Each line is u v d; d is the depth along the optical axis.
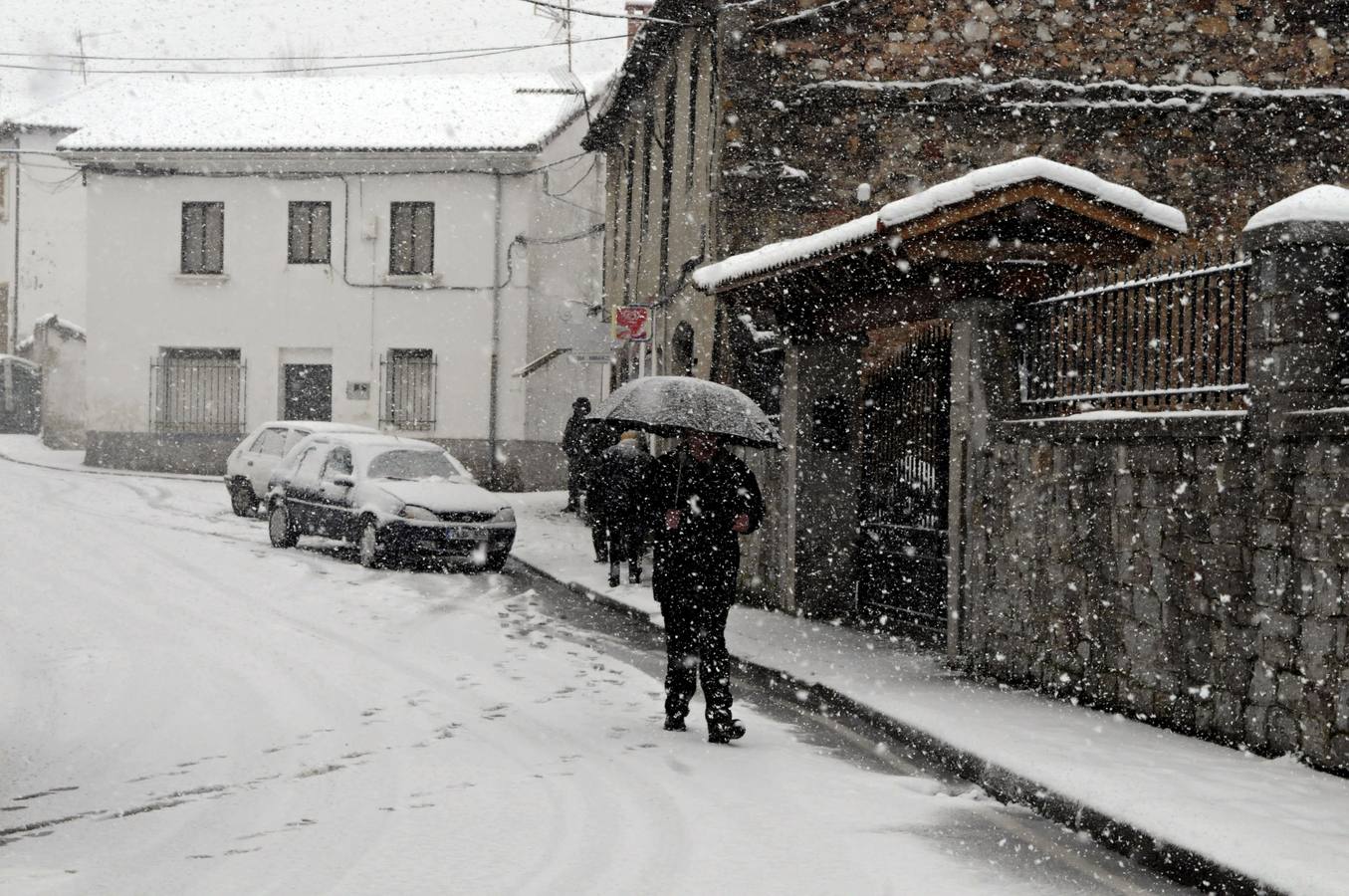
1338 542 6.99
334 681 9.88
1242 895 5.25
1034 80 16.44
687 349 20.52
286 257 33.81
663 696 9.69
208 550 18.19
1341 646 6.95
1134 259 9.97
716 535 8.25
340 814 6.30
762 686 10.45
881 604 13.27
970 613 10.50
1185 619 8.20
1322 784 6.76
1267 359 7.56
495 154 32.44
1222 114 16.41
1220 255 8.34
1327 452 7.09
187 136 34.03
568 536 22.11
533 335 33.06
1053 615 9.52
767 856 5.70
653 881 5.30
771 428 8.66
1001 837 6.17
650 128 23.66
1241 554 7.74
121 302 34.34
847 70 16.52
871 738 8.47
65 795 6.69
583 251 33.69
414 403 33.41
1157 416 8.37
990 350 10.41
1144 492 8.62
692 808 6.49
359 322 33.47
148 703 8.98
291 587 14.97
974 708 8.83
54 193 44.81
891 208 9.64
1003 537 10.19
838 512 13.77
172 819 6.22
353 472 18.03
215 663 10.43
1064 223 9.63
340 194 33.50
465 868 5.43
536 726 8.51
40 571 15.27
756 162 16.50
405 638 11.94
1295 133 16.41
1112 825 6.09
